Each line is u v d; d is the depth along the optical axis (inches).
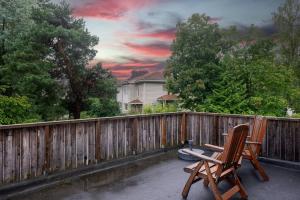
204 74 446.3
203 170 120.6
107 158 176.2
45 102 495.8
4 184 125.5
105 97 569.0
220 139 216.4
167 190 132.3
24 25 505.7
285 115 422.6
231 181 125.5
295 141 176.1
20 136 131.3
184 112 237.6
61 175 148.7
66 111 560.1
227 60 444.1
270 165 181.9
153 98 915.4
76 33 498.3
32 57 459.2
